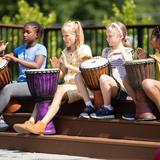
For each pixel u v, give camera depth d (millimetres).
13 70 17641
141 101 12469
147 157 11984
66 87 13398
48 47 18312
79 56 13562
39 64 14211
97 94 13023
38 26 14438
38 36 14445
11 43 19062
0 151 13383
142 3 44281
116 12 22297
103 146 12461
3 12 41156
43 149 13156
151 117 12359
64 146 12922
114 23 13258
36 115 13445
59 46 19828
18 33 18656
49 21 23734
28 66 14141
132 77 12422
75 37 13672
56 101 13266
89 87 13023
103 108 12797
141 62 12344
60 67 13773
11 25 18078
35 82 13219
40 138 13164
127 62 12438
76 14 42812
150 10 43969
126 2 22469
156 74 12695
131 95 12625
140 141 12266
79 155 12742
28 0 42375
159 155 11586
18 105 14195
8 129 14117
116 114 13039
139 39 16594
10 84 14031
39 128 13055
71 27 13648
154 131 12258
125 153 12211
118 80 13039
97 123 12906
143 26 16531
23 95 14031
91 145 12602
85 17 42875
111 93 12797
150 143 12008
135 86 12438
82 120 13086
